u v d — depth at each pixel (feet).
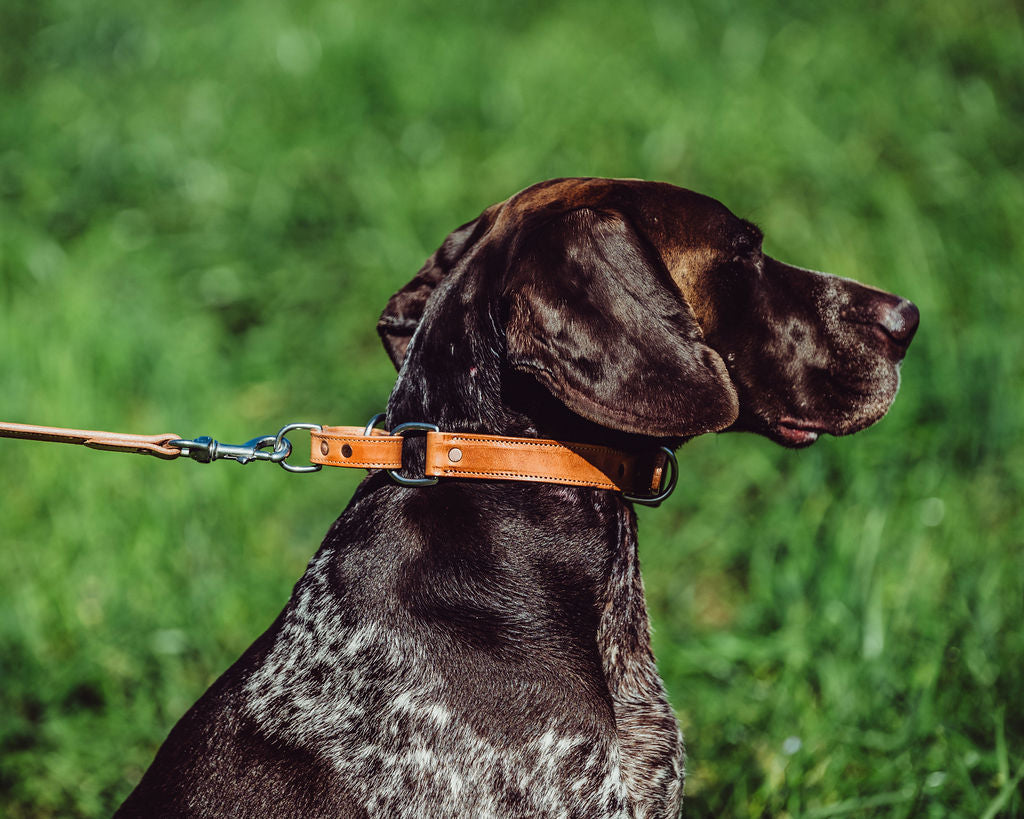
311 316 20.70
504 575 8.54
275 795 8.31
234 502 16.11
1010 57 25.09
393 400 9.37
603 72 25.84
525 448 8.60
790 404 9.84
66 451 16.76
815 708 12.32
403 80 25.73
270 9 29.66
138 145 24.20
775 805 11.25
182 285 21.36
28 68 28.81
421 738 8.09
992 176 21.40
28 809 12.62
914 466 15.71
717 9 28.09
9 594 14.76
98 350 18.62
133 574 14.89
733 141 22.97
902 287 18.40
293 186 22.91
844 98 24.13
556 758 8.11
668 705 9.16
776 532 15.20
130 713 13.34
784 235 20.51
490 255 8.98
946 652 12.51
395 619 8.34
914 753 11.42
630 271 8.29
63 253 21.67
